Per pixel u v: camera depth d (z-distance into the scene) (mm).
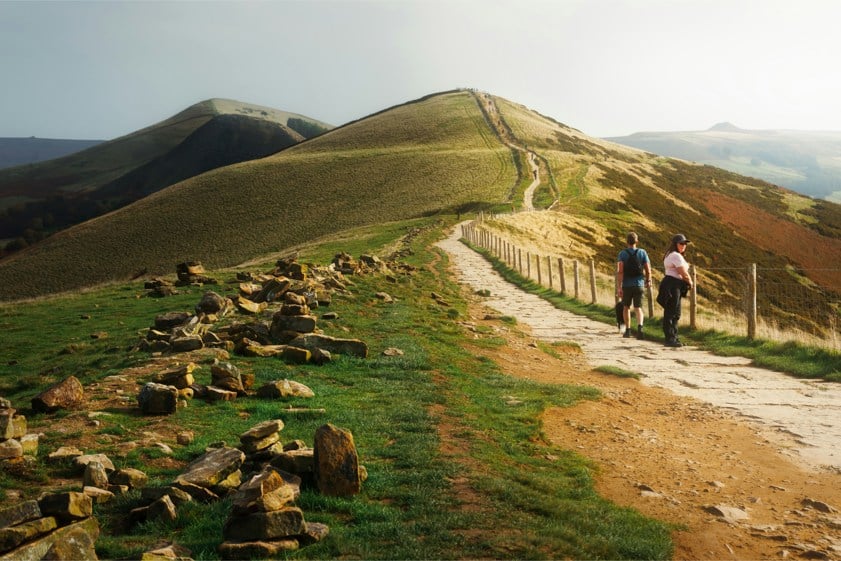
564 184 93500
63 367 13180
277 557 4707
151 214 104938
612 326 19000
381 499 5906
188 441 7312
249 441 6684
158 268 84312
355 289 20406
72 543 4219
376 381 10359
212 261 83062
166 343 12641
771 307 38875
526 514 5668
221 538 4957
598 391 11062
